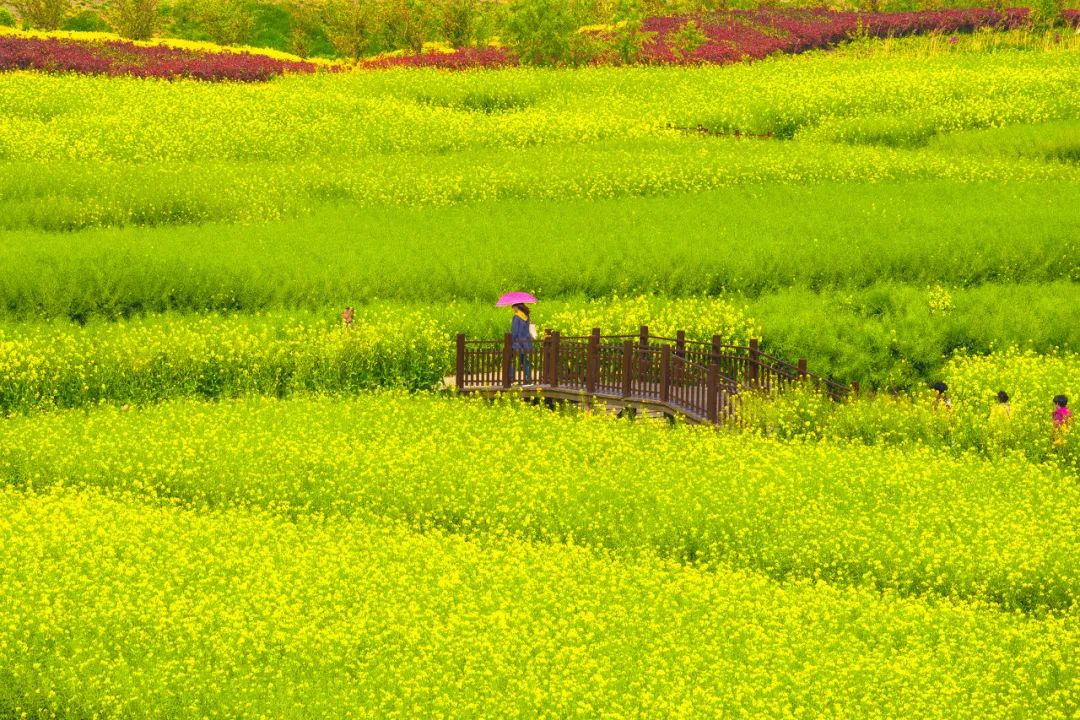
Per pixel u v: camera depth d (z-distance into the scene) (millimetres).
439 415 50688
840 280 65438
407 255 66062
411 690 31953
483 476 44594
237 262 63844
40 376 53531
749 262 65250
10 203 72125
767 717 30891
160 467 45000
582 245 67875
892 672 32969
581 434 48406
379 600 36281
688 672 32875
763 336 57906
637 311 59719
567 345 53312
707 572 39500
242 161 85188
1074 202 75875
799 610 36219
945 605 36969
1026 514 41781
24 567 37094
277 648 33812
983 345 57656
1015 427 48125
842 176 82625
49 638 33844
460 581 37562
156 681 32250
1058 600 37938
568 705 31375
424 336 57594
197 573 37562
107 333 56781
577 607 36281
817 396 50344
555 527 41844
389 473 44906
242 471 44844
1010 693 32344
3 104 89625
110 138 84562
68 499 42062
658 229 71125
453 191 78875
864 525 40938
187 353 55188
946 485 43781
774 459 45625
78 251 63969
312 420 49844
